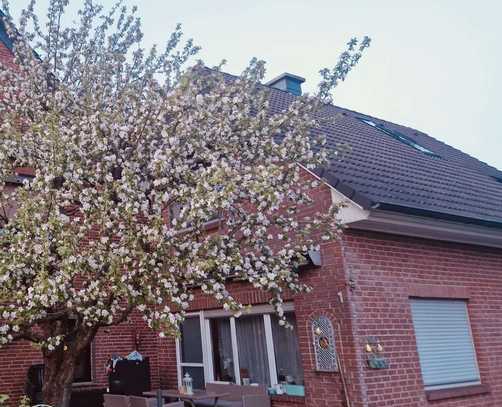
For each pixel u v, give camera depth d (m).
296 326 8.33
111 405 9.09
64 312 5.95
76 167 5.97
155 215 5.95
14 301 5.81
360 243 7.85
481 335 8.99
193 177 6.14
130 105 7.25
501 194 11.88
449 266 8.97
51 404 6.05
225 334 9.66
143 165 6.73
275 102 12.26
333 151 7.41
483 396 8.55
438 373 8.20
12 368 10.30
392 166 10.22
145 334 12.14
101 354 11.53
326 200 7.86
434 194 9.21
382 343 7.54
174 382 10.41
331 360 7.50
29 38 8.21
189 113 6.96
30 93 7.69
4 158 6.41
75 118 7.06
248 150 6.92
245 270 6.30
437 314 8.59
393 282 8.02
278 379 8.52
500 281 9.81
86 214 6.06
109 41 8.23
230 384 9.05
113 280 5.51
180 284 6.20
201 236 6.27
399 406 7.38
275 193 5.82
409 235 8.48
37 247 5.34
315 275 7.87
